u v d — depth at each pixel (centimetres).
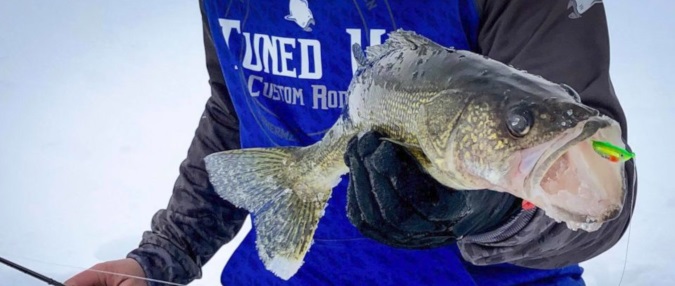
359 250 151
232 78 156
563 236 119
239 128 167
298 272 156
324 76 144
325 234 152
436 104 100
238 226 171
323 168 126
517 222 118
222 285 171
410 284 150
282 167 131
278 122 150
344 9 138
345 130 120
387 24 137
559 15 123
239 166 133
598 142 91
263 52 149
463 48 133
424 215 107
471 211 108
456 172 100
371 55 112
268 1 145
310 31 142
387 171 106
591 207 90
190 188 170
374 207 109
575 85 122
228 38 152
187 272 167
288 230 132
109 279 162
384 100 108
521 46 126
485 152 96
